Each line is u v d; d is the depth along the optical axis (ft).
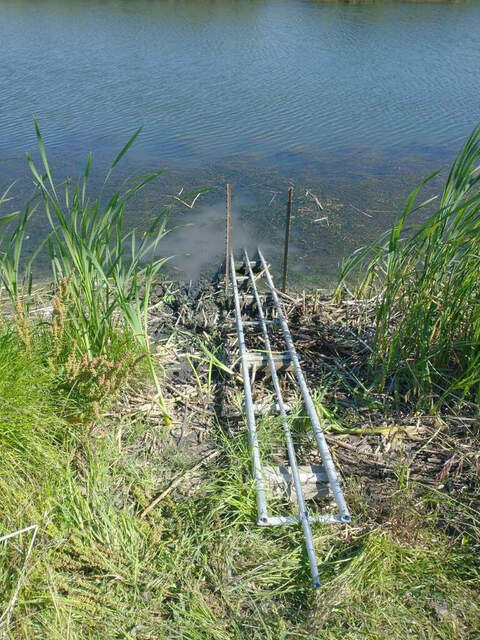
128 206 29.04
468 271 14.89
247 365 15.98
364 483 13.26
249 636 10.03
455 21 79.00
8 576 10.50
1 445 12.00
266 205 29.58
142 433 14.33
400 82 51.83
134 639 9.93
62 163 33.55
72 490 11.94
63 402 13.29
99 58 58.54
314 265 24.27
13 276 14.06
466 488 13.07
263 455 13.50
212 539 11.64
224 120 41.70
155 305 19.79
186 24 75.97
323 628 10.15
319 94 48.11
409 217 28.48
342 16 81.82
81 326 14.17
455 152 36.68
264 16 81.61
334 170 33.96
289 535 11.74
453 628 10.30
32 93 46.75
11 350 12.92
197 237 26.30
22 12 83.35
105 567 10.87
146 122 40.75
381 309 16.11
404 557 11.41
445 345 15.35
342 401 15.75
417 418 15.03
